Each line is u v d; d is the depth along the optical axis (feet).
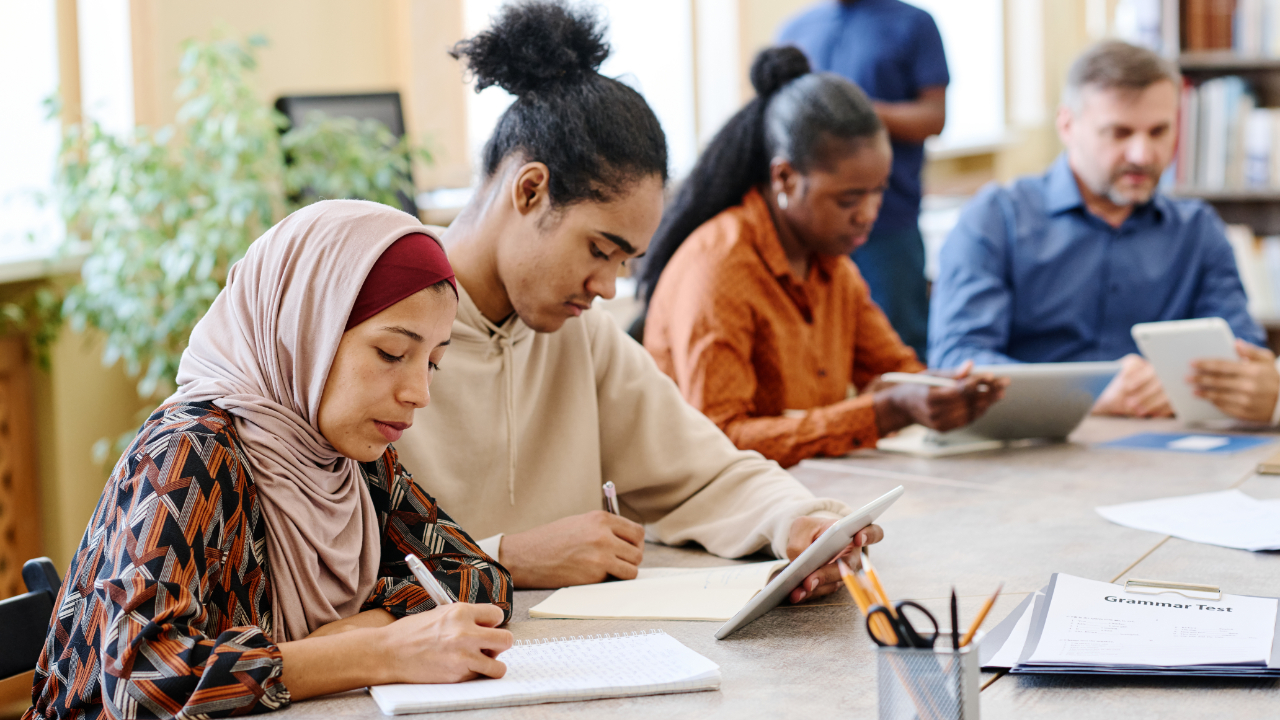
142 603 3.18
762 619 4.17
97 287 9.08
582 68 4.69
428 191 12.13
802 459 6.75
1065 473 6.39
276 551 3.70
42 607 4.30
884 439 7.30
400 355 3.66
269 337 3.68
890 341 7.93
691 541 5.27
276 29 10.86
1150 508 5.56
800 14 12.15
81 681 3.26
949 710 2.75
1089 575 4.56
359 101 10.63
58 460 9.86
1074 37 22.61
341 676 3.41
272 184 10.13
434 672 3.44
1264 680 3.42
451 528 4.33
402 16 11.92
